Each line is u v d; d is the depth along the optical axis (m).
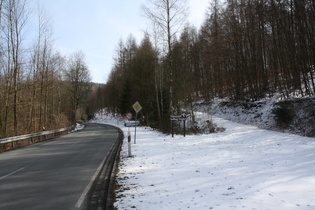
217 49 32.81
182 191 5.48
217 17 33.34
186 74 27.61
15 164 9.78
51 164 9.55
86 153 12.40
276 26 23.00
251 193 4.85
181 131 19.64
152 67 33.91
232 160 8.67
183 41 28.31
